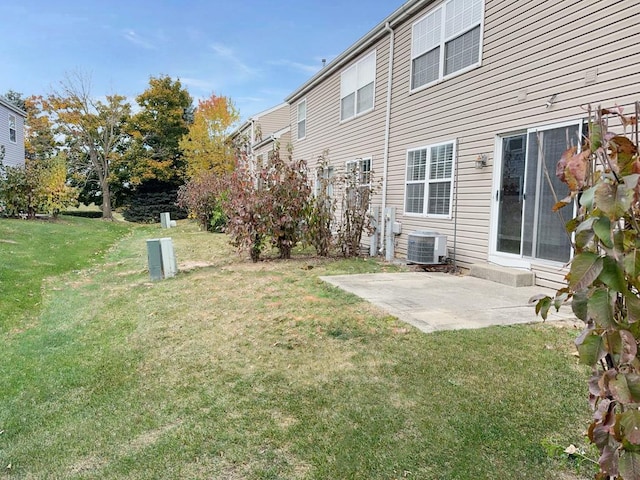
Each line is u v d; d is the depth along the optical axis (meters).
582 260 1.17
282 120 22.56
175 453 2.21
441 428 2.35
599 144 1.28
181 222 23.86
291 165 8.56
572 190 1.33
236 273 7.03
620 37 4.74
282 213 8.34
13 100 34.19
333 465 2.08
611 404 1.27
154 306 5.08
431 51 8.03
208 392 2.86
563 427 2.34
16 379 3.14
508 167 6.34
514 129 6.15
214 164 22.97
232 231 8.29
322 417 2.50
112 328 4.34
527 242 6.00
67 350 3.74
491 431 2.31
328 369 3.14
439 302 4.89
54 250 9.65
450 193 7.54
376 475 2.01
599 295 1.17
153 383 3.03
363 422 2.43
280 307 4.82
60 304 5.35
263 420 2.49
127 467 2.11
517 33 6.07
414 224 8.58
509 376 2.94
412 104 8.63
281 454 2.18
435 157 7.95
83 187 26.16
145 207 26.61
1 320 4.57
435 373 3.00
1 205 15.59
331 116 12.60
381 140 9.85
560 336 3.70
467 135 7.11
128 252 10.27
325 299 5.11
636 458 1.18
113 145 25.92
